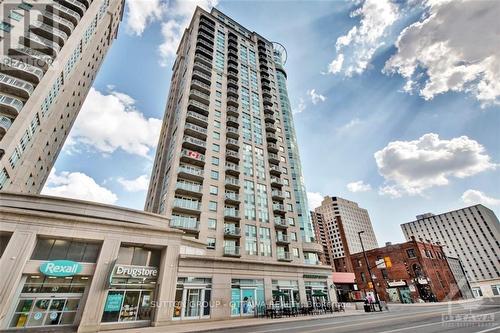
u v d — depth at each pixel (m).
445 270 44.75
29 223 16.03
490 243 99.69
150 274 19.17
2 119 22.09
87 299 15.73
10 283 14.25
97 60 48.62
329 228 124.62
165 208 27.14
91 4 37.56
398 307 29.80
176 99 44.06
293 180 41.34
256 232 31.20
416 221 122.56
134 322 17.02
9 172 22.61
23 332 13.81
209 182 31.00
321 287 30.38
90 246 17.78
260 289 24.92
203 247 24.89
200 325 16.84
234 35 54.41
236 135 37.97
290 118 50.00
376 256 46.69
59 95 31.47
